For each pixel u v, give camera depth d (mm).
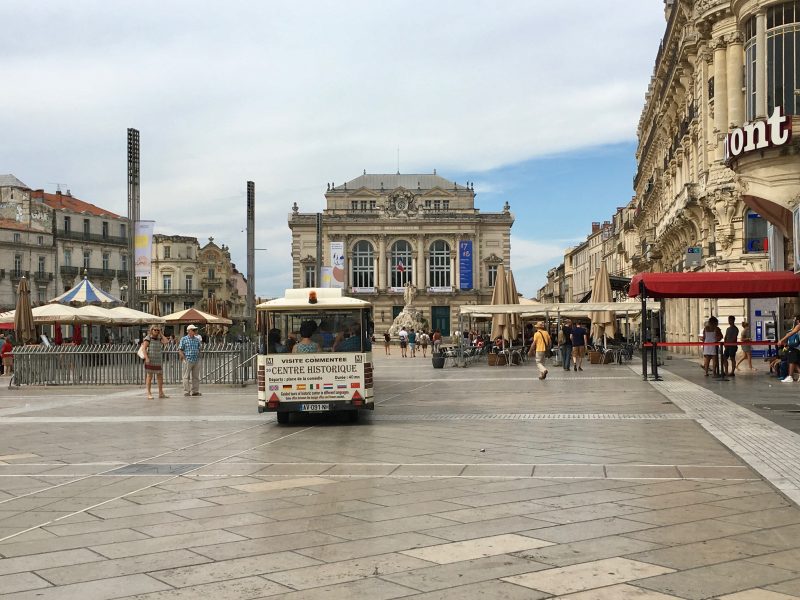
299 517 8617
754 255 35000
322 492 9906
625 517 8328
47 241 89812
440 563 6848
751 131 26562
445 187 116688
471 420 17094
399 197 111125
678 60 42031
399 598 6004
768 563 6688
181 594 6199
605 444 13297
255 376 29547
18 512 9289
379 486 10195
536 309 39312
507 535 7711
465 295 109938
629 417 16859
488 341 51344
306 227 110938
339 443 14148
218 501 9547
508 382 28125
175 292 124062
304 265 111000
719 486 9789
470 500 9281
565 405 19688
